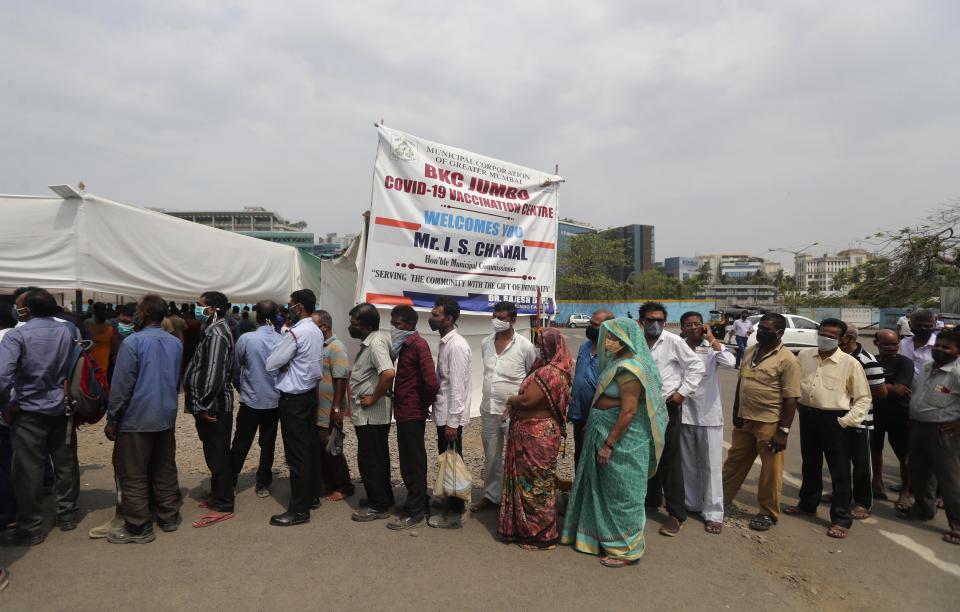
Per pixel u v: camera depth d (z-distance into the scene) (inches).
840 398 180.4
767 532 179.3
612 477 151.1
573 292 2326.5
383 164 281.4
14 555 148.9
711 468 179.6
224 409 176.2
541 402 157.2
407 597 130.3
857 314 1675.7
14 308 208.5
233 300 442.3
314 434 188.9
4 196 312.3
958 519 173.5
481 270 315.9
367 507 186.5
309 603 127.0
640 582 140.6
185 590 131.7
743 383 187.6
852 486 199.5
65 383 160.6
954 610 133.5
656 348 181.9
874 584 145.9
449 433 175.9
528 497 157.1
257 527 170.7
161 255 370.6
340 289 400.2
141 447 156.3
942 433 176.1
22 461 152.5
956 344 176.2
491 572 143.7
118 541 156.6
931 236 846.5
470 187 311.0
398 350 176.9
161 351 159.9
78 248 327.9
